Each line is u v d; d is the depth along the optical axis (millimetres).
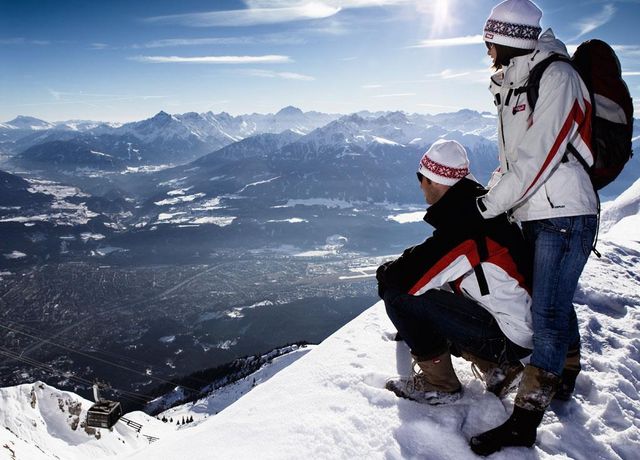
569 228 2057
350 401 2424
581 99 1989
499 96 2262
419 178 2443
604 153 2104
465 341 2330
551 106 1939
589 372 2812
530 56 2082
